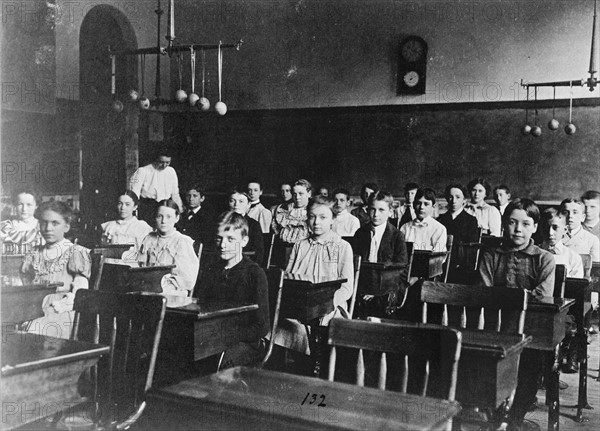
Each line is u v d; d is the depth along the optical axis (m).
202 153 11.33
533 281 3.51
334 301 4.03
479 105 9.50
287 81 11.02
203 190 11.30
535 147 9.19
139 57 10.78
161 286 4.09
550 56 9.37
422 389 1.87
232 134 11.14
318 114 10.55
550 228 4.43
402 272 4.93
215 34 11.41
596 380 4.62
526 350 3.21
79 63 9.78
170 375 2.61
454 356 1.79
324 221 4.29
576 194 8.95
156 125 11.30
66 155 9.42
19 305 3.03
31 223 5.47
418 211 6.16
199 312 2.56
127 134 10.46
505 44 9.61
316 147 10.59
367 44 10.49
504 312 2.79
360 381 1.96
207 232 6.86
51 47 8.89
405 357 1.89
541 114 9.12
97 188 10.29
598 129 8.82
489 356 2.12
